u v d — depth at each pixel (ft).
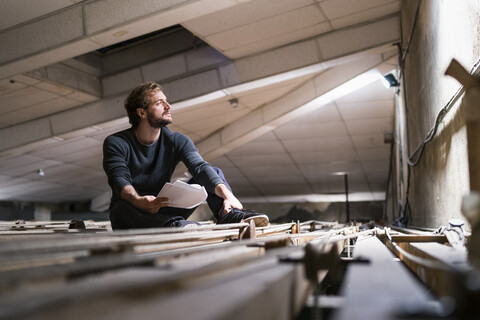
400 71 27.37
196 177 9.31
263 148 46.42
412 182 23.26
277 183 57.06
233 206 8.91
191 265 3.50
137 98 8.64
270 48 28.91
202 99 31.42
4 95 29.78
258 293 2.26
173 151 9.30
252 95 34.81
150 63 31.81
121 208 8.21
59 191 57.11
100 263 2.96
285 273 2.99
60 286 2.52
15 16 21.84
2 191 54.34
